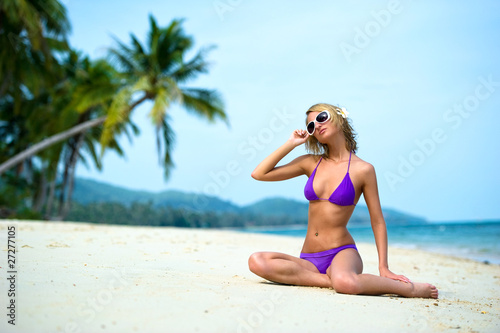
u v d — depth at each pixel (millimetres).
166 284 3082
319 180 3672
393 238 26625
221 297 2795
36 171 39156
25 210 24312
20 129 33750
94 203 73875
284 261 3529
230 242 8234
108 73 27594
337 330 2309
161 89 21188
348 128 3748
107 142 21031
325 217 3617
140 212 75750
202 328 2178
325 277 3537
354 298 3117
